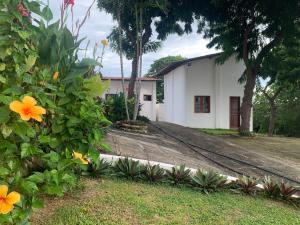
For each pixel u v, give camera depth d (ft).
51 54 8.88
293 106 86.99
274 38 57.47
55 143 8.38
